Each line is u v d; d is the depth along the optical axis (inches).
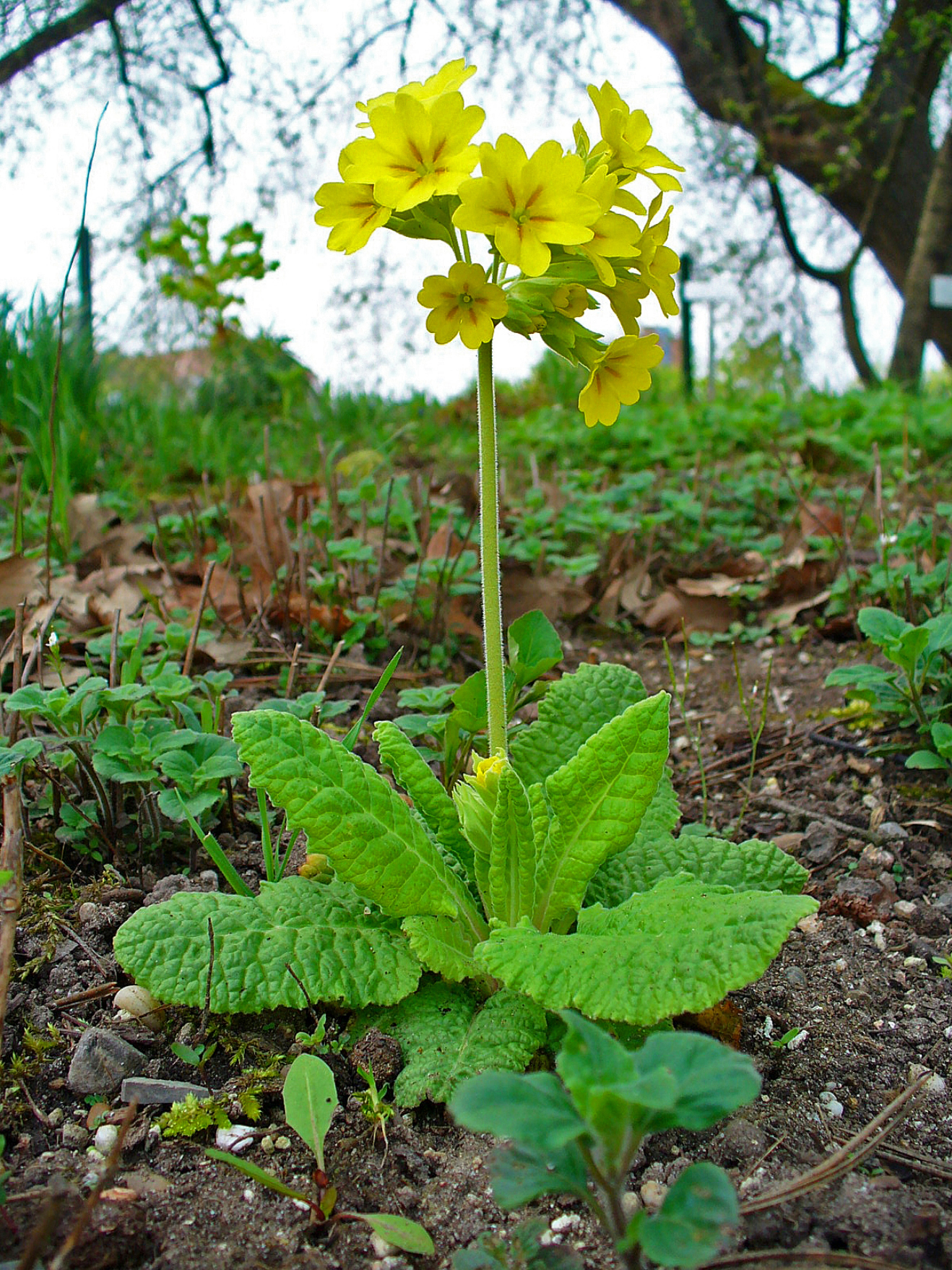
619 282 12.5
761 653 26.2
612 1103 8.2
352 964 12.8
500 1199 8.9
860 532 33.6
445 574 25.8
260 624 24.5
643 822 15.0
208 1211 10.9
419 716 17.4
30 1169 11.2
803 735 21.4
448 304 11.9
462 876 14.8
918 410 49.9
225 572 27.9
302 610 25.3
